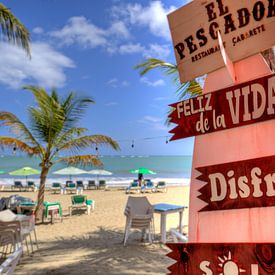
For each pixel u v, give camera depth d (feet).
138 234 26.63
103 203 51.21
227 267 4.76
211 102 5.39
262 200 4.60
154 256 19.24
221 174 5.08
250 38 5.07
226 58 4.97
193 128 5.60
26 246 22.12
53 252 20.59
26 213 34.88
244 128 5.06
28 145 33.32
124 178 131.54
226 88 5.22
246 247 4.63
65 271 16.17
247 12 5.09
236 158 5.07
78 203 39.55
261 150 4.86
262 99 4.79
